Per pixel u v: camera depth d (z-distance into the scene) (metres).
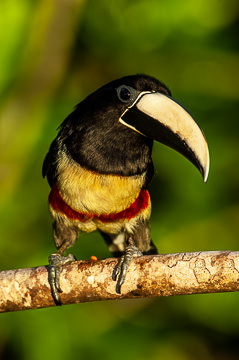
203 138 7.64
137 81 8.02
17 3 11.42
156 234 10.98
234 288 6.62
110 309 11.34
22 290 7.29
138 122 7.89
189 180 11.05
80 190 8.27
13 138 11.38
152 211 11.10
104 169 8.13
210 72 11.81
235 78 11.73
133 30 11.96
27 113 11.54
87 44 12.27
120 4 12.02
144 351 11.10
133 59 12.07
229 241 10.98
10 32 11.35
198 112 11.43
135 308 11.47
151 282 6.91
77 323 10.71
